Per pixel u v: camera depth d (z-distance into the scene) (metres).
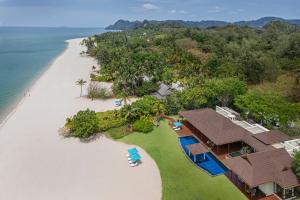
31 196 39.75
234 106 70.50
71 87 99.50
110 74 110.94
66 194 40.09
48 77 116.81
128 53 142.38
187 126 62.25
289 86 82.06
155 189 40.69
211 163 47.47
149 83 89.44
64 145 54.69
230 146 52.66
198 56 137.62
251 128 56.41
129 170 45.81
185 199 38.25
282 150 42.22
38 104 79.88
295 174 38.59
